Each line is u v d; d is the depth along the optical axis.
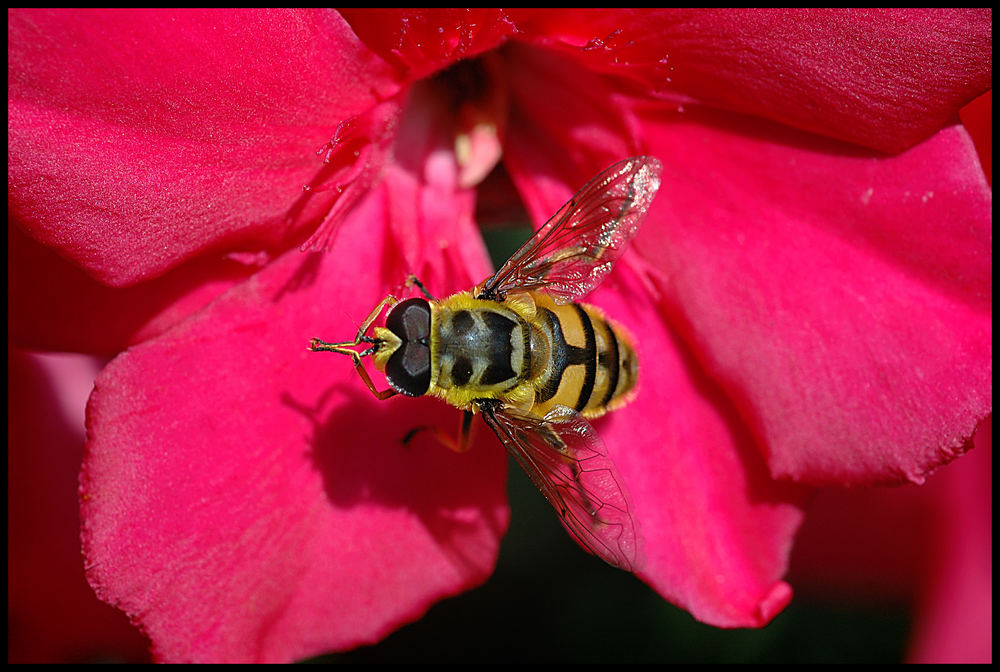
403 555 0.15
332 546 0.15
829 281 0.15
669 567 0.15
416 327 0.15
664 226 0.15
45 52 0.14
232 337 0.15
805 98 0.15
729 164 0.15
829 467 0.15
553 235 0.15
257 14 0.14
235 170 0.15
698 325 0.15
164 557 0.15
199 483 0.15
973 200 0.15
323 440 0.15
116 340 0.15
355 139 0.15
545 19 0.15
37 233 0.14
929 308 0.15
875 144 0.15
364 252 0.15
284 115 0.15
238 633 0.15
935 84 0.15
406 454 0.15
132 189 0.15
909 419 0.15
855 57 0.15
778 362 0.15
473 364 0.15
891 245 0.15
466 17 0.15
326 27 0.15
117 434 0.15
